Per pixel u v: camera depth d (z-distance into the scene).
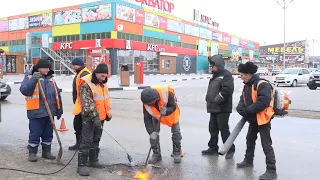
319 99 15.67
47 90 5.42
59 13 45.78
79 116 5.93
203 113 11.22
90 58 27.31
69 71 43.28
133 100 15.12
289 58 102.12
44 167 5.16
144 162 5.49
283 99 4.91
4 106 12.62
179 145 5.50
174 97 5.38
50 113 5.28
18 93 18.36
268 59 101.25
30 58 43.94
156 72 48.28
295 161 5.65
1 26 54.66
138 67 24.69
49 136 5.62
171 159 5.69
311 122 9.52
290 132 8.08
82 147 4.83
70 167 5.18
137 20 44.38
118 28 41.09
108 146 6.53
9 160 5.51
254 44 86.69
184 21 55.00
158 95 5.14
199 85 25.61
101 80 5.08
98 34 42.00
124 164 5.36
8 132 7.79
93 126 4.94
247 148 5.33
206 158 5.78
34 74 5.15
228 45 71.19
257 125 5.15
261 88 4.81
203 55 60.91
